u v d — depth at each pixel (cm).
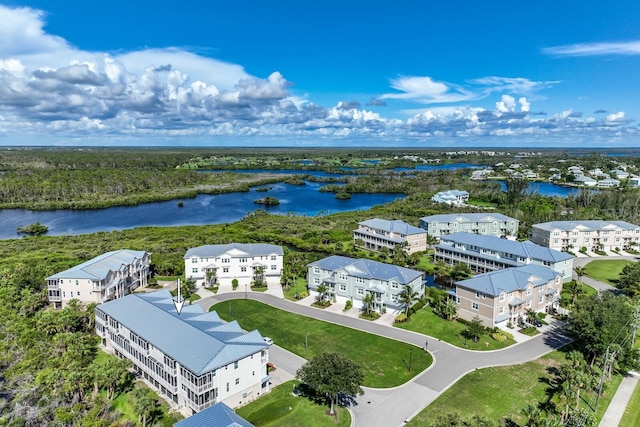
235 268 10275
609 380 6081
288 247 13912
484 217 14575
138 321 6378
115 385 5781
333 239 14438
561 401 5253
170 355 5412
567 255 10225
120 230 16900
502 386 5869
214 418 4356
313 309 8756
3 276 9512
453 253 11769
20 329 6906
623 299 7638
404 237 12725
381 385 5922
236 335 5988
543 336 7512
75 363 5797
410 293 8106
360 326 7906
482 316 7800
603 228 13350
